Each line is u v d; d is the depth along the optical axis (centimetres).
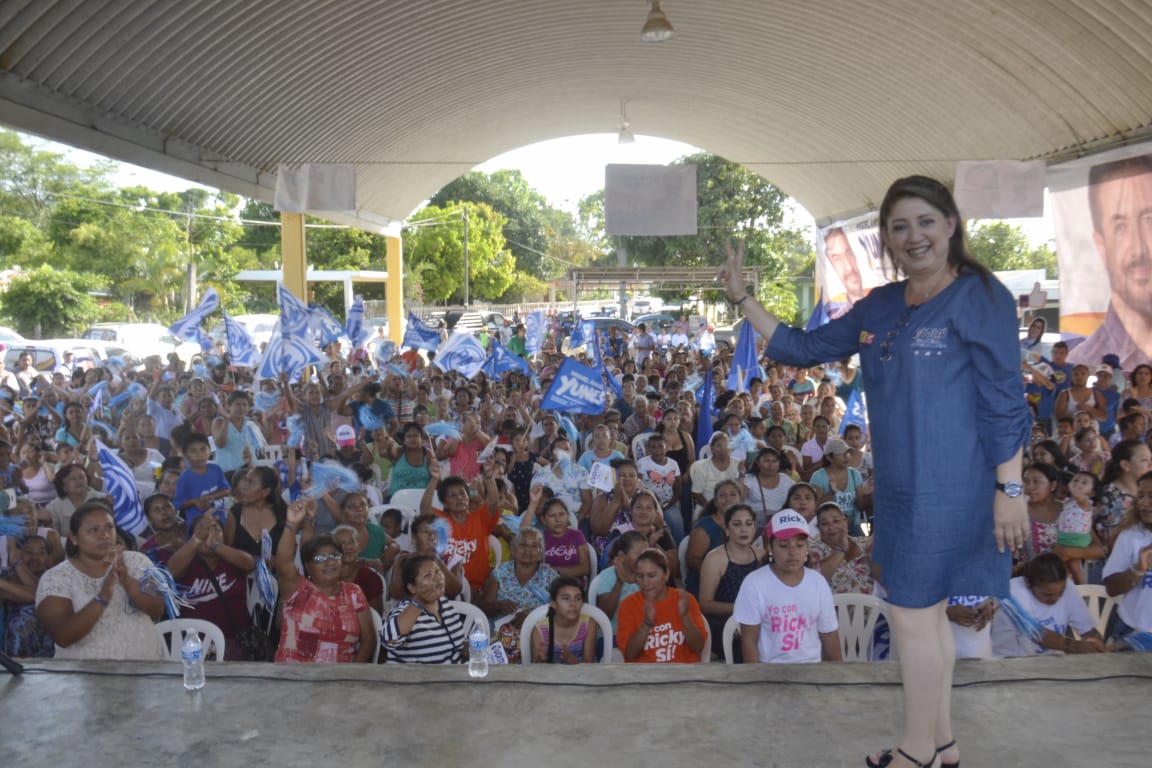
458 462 877
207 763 276
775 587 485
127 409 1027
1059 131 1302
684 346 2566
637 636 514
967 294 228
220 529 553
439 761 276
